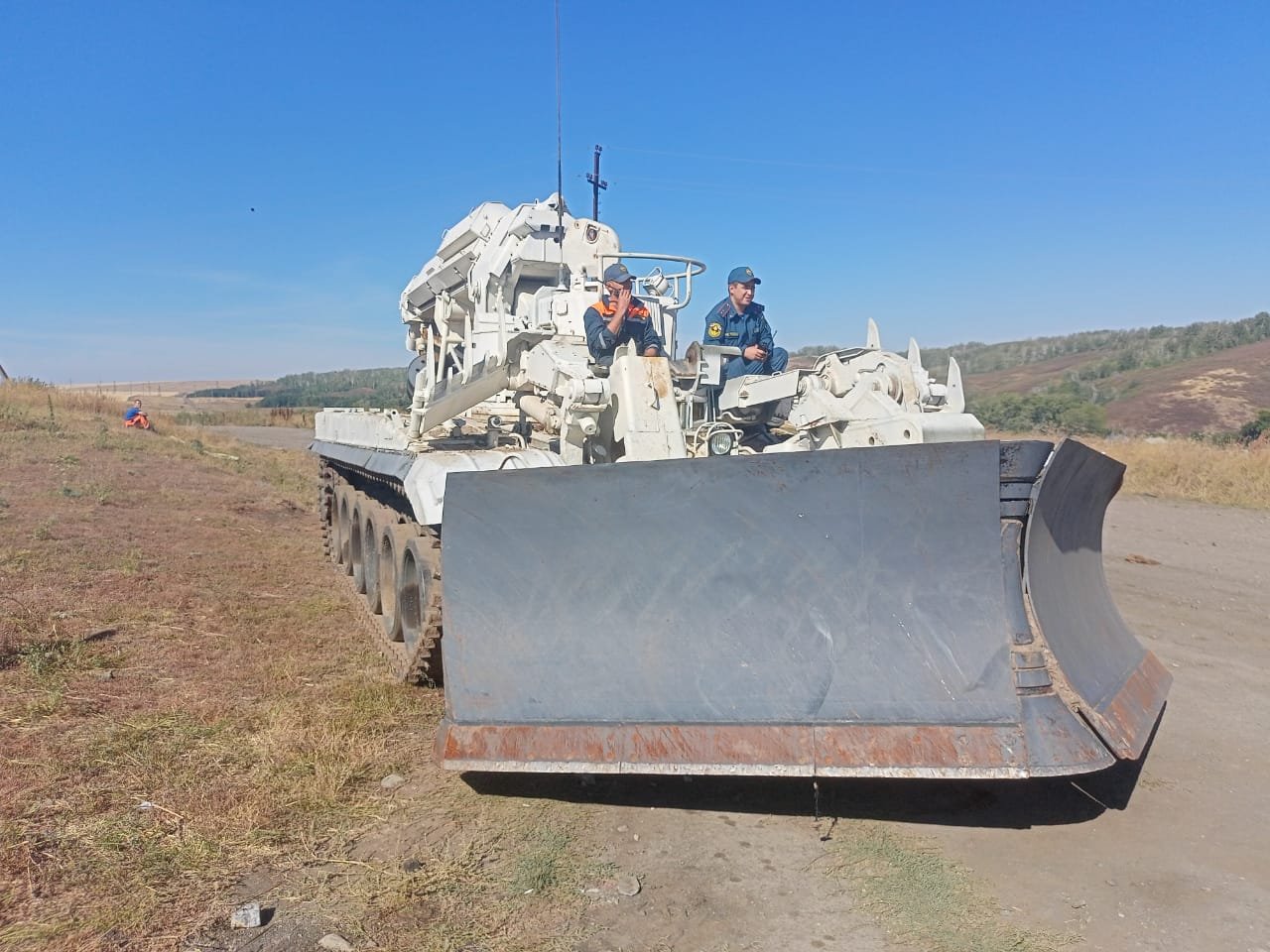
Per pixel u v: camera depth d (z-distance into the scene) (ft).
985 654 11.60
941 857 12.14
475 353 24.36
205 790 13.53
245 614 24.09
